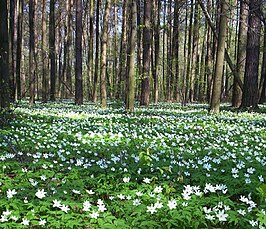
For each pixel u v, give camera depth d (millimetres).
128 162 6887
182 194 4457
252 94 18781
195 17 29062
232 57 43531
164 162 6742
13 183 5395
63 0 39375
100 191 5020
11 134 9523
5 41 12102
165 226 4020
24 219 4004
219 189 4805
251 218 4164
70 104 24328
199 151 8219
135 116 14805
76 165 6496
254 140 9945
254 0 17656
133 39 16156
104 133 10367
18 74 26344
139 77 22203
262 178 5473
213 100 16406
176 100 35094
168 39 37375
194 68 34344
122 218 4273
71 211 4371
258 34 18188
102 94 20500
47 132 10398
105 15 19984
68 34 36500
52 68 29062
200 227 4070
